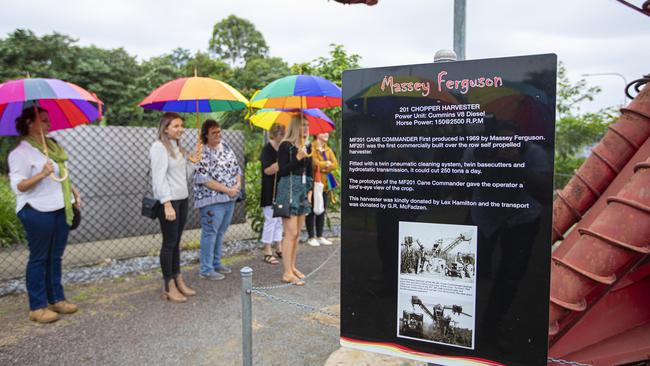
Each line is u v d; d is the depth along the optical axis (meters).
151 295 4.49
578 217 2.42
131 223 7.01
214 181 4.73
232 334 3.58
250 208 6.89
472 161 1.84
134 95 22.83
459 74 1.84
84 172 6.58
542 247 1.75
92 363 3.11
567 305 2.05
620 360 2.30
